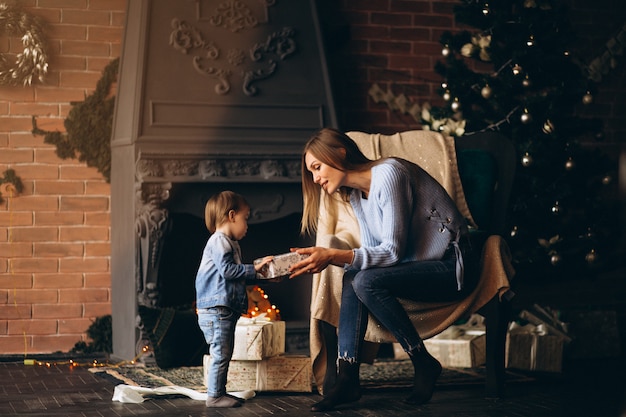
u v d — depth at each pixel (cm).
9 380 429
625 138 616
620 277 608
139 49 491
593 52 613
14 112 520
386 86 580
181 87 494
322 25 538
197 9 505
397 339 351
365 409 346
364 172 352
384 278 343
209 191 491
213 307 357
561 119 523
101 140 532
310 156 350
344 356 344
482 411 343
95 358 511
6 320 519
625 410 329
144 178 474
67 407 352
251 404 359
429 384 356
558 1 573
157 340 462
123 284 504
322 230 396
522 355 461
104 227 534
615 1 617
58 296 527
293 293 551
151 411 343
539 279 574
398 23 583
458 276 349
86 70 531
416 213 354
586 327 525
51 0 525
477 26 534
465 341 461
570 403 363
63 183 527
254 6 516
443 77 569
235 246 363
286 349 511
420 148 415
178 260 539
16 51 520
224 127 494
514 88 526
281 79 512
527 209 525
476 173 409
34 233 523
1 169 519
